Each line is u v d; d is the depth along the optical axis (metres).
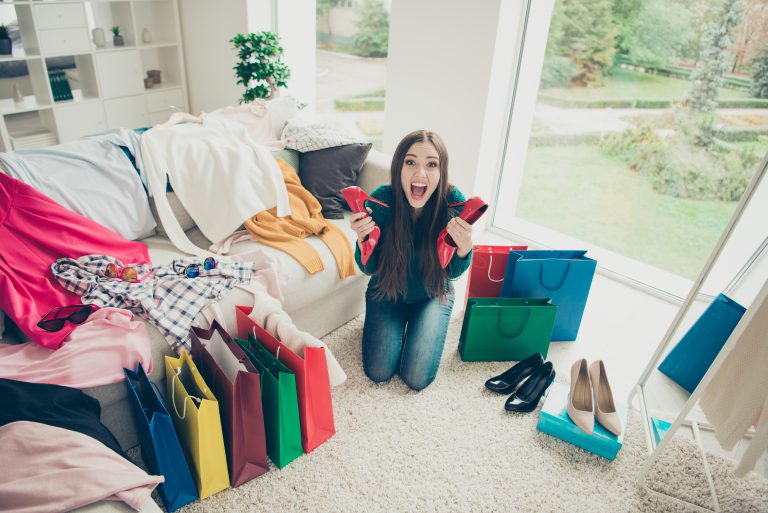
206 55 3.92
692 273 3.28
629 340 2.42
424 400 1.99
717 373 1.50
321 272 2.09
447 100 2.87
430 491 1.64
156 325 1.67
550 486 1.69
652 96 3.74
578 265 2.18
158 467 1.44
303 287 2.03
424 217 1.91
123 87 3.80
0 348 1.57
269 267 1.96
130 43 3.85
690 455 1.83
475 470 1.72
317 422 1.74
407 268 2.00
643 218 3.77
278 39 3.14
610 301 2.70
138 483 1.20
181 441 1.59
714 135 3.54
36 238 1.76
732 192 3.56
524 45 2.73
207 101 4.12
